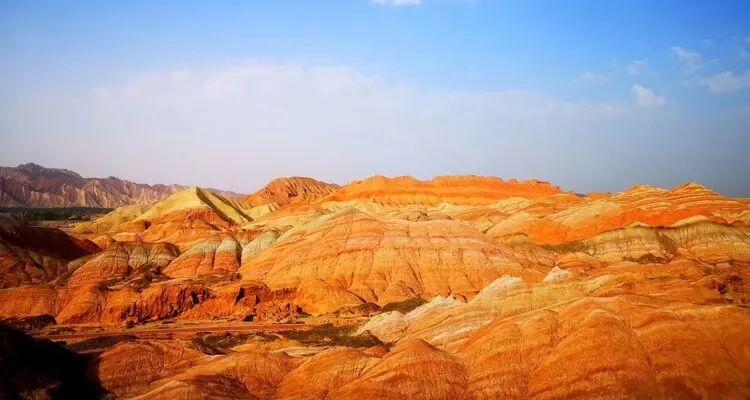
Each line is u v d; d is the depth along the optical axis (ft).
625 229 544.62
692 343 201.57
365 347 286.46
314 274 490.08
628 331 211.20
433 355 222.48
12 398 212.02
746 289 324.39
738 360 197.57
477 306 295.69
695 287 279.69
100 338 352.69
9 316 427.33
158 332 375.66
